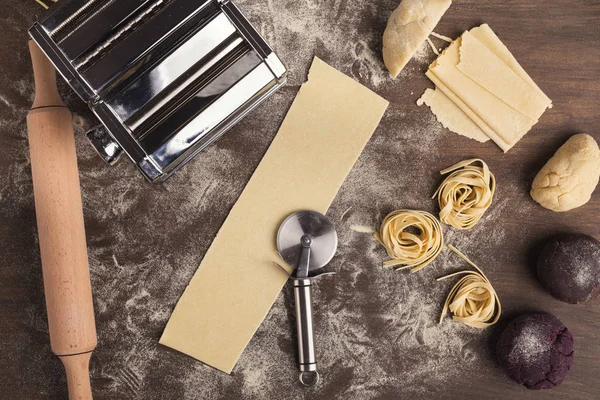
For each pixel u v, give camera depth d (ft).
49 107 3.66
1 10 4.00
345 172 4.06
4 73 4.03
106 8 3.15
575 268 3.90
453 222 4.08
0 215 4.09
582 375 4.19
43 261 3.66
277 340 4.12
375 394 4.17
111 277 4.09
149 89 3.30
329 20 4.09
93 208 4.08
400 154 4.14
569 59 4.12
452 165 4.15
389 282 4.16
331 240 4.00
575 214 4.17
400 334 4.17
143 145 3.36
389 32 3.89
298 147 4.06
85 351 3.70
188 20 3.21
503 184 4.16
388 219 4.03
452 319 4.17
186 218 4.09
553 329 3.96
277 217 4.06
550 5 4.10
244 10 4.07
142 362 4.11
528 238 4.18
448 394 4.18
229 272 4.07
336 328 4.15
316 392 4.15
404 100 4.12
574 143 3.97
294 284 3.94
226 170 4.09
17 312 4.10
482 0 4.10
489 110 4.02
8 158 4.07
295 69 4.07
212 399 4.11
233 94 3.37
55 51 3.14
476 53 3.99
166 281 4.09
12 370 4.11
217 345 4.07
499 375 4.18
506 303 4.18
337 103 4.05
